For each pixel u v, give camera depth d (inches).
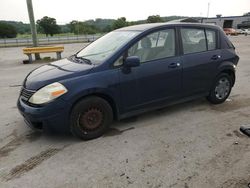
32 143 153.5
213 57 197.0
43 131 164.7
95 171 124.6
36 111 140.9
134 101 166.6
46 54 650.2
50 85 143.1
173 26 180.5
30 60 493.4
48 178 120.5
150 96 172.1
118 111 162.7
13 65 466.3
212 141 150.6
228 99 225.9
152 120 182.1
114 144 149.6
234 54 212.5
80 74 148.8
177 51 180.4
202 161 130.3
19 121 186.4
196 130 165.5
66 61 178.4
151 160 132.3
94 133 155.9
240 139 152.4
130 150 142.6
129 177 119.1
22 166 130.4
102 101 154.5
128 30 183.0
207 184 113.0
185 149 142.1
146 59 167.9
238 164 127.2
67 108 143.9
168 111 198.4
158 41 173.0
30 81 153.4
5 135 164.6
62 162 133.0
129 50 161.5
